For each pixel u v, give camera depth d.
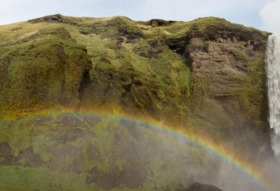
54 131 82.38
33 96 86.00
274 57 121.44
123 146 89.81
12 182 73.19
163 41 126.19
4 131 80.75
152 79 108.25
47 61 89.56
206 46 120.88
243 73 117.94
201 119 110.12
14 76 88.00
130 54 113.94
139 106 99.94
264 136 112.81
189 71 119.12
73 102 89.06
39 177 76.06
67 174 79.19
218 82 115.19
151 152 94.44
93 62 101.75
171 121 104.00
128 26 127.62
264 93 116.44
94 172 82.00
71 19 128.00
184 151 99.19
